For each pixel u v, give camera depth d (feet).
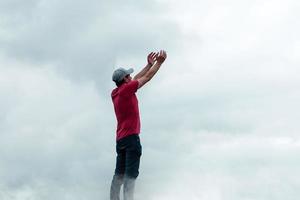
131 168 41.32
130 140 41.34
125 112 41.37
